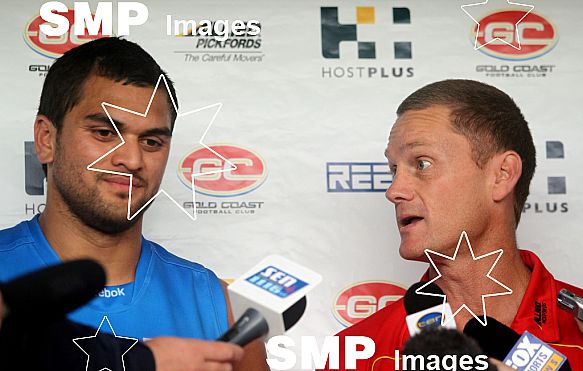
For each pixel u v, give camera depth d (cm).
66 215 195
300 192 245
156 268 206
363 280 243
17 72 240
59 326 134
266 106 248
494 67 255
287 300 146
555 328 191
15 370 111
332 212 245
